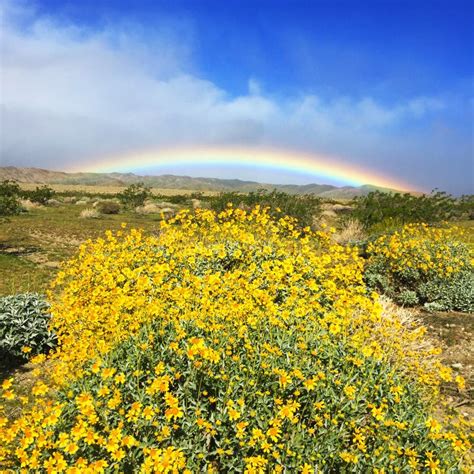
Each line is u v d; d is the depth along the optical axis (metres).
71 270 6.89
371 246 11.52
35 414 3.29
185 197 54.75
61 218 29.30
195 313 4.61
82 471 2.89
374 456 3.46
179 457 3.08
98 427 3.55
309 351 4.35
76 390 3.94
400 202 21.19
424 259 10.33
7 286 11.27
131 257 7.01
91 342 4.41
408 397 4.15
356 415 3.88
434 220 20.25
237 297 5.25
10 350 6.52
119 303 4.68
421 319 8.52
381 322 5.80
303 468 3.27
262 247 7.83
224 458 3.53
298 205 23.28
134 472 3.18
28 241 18.77
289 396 3.85
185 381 4.00
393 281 10.52
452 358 7.03
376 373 4.30
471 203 28.06
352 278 6.80
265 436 3.44
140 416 3.47
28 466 3.30
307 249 7.15
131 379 3.87
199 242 7.91
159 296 5.27
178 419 3.65
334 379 4.07
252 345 4.49
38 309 7.25
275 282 6.25
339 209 37.88
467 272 10.12
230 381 3.82
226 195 26.98
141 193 43.41
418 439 3.73
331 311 5.63
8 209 28.27
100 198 55.84
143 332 4.45
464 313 9.02
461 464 3.65
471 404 5.43
